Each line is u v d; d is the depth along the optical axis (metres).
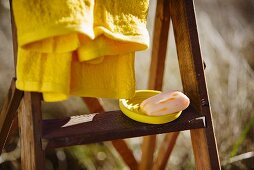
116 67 0.96
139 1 0.94
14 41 0.92
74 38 0.86
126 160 1.27
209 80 1.77
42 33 0.83
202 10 2.12
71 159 1.56
